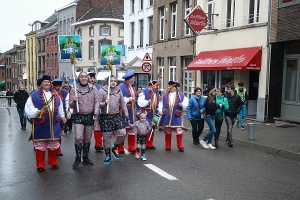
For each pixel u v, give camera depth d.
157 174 7.16
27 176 6.96
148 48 28.09
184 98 9.62
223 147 10.41
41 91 7.30
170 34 24.33
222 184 6.54
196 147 10.30
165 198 5.73
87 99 7.63
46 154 9.16
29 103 7.17
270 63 15.23
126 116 8.30
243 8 16.84
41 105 7.22
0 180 6.68
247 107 17.08
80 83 7.67
